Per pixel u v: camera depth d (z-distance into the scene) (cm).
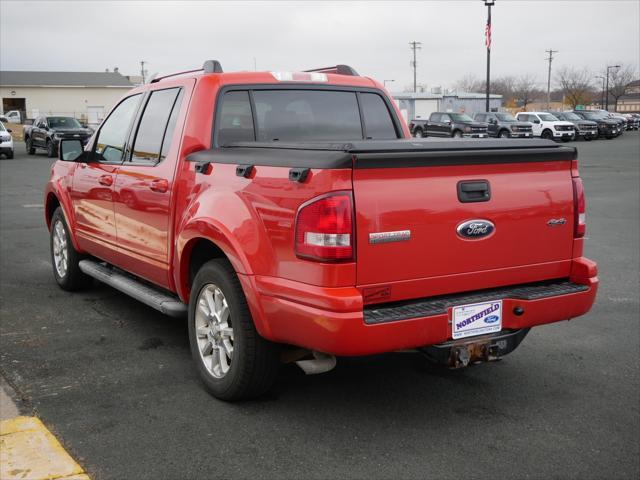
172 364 477
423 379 455
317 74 514
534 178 391
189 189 439
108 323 573
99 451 351
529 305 382
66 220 638
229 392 403
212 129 455
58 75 8269
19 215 1223
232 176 399
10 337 535
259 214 372
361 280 340
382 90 549
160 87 511
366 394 429
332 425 383
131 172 510
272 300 361
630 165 2312
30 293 670
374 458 346
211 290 421
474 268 373
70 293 673
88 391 429
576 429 381
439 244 360
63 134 2816
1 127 2805
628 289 693
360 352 336
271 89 486
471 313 366
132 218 512
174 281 466
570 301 395
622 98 14500
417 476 329
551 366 481
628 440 368
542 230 395
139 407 405
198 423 384
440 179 358
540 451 355
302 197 344
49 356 492
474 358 377
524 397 426
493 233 377
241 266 377
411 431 377
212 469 334
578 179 409
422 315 347
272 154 373
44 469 330
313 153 349
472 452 353
